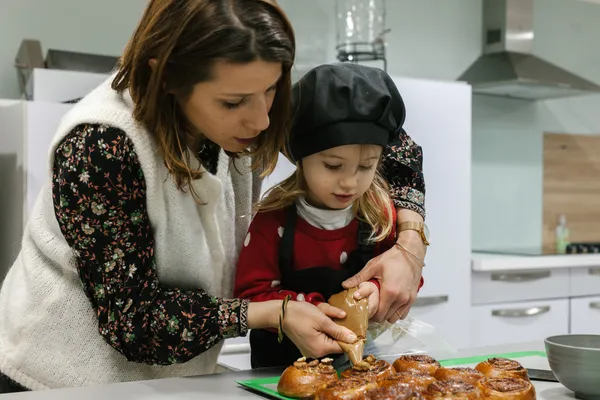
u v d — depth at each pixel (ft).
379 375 2.38
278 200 3.22
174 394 2.46
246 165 3.27
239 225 3.39
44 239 3.01
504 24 9.93
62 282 3.00
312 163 3.00
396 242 3.27
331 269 3.17
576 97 11.18
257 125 2.54
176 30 2.38
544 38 10.77
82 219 2.61
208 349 3.01
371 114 2.87
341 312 2.80
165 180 2.73
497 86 9.36
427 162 7.64
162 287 2.85
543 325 8.73
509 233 10.63
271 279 3.18
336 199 3.02
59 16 7.53
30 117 5.77
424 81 7.59
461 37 10.12
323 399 2.20
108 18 7.79
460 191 7.85
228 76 2.37
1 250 6.39
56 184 2.68
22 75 6.97
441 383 2.14
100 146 2.57
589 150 11.28
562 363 2.39
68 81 6.21
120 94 2.75
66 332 2.97
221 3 2.37
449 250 7.81
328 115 2.85
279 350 3.33
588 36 11.22
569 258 8.82
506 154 10.57
